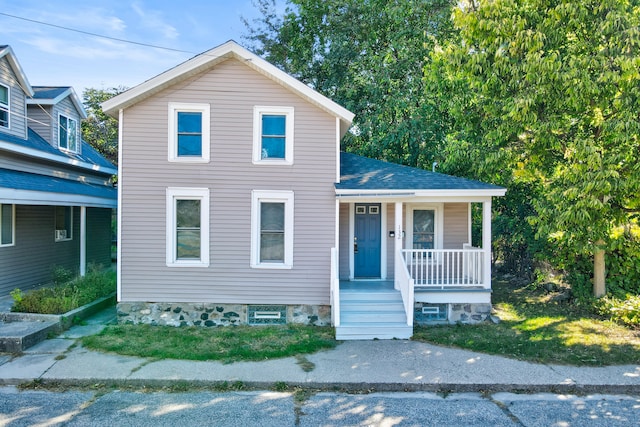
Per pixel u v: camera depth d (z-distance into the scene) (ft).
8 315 29.22
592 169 29.45
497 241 54.03
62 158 44.19
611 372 22.40
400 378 21.57
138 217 31.81
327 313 32.37
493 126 38.11
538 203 33.53
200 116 32.27
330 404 19.25
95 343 26.45
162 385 21.06
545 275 43.75
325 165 32.58
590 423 17.47
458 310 33.01
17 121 39.40
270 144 32.55
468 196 33.14
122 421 17.28
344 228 37.60
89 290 35.76
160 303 31.99
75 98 48.83
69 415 17.80
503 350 25.86
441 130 52.85
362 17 60.39
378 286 34.32
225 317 32.17
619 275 37.32
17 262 38.78
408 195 31.76
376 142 54.60
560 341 27.55
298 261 32.40
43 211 43.32
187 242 32.37
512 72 32.24
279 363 23.67
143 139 31.73
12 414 17.81
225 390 20.71
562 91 31.12
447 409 18.79
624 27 28.73
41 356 24.25
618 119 29.07
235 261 32.24
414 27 55.01
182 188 31.94
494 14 32.71
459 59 35.32
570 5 29.60
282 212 32.73
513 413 18.40
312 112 32.50
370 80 57.77
